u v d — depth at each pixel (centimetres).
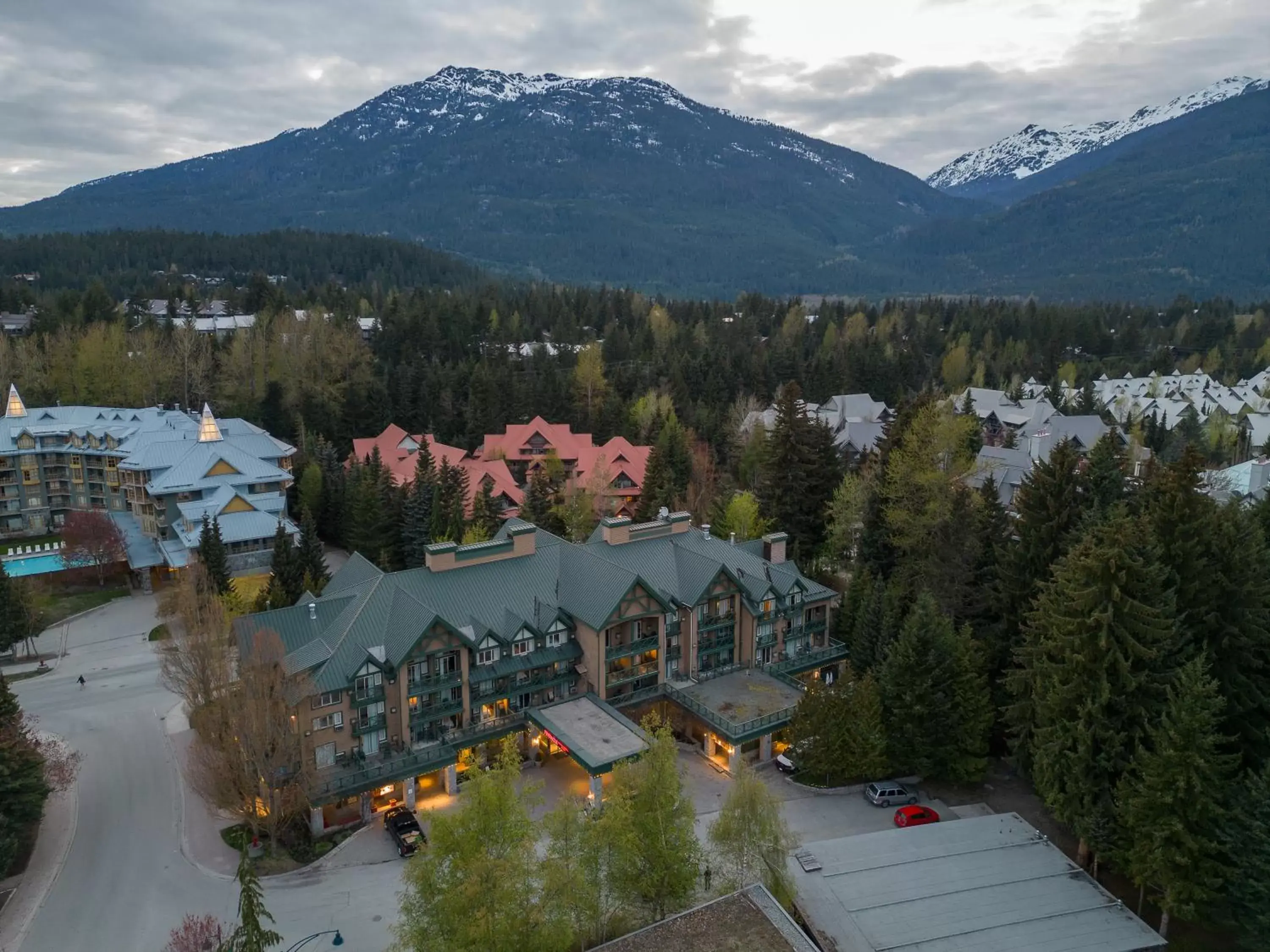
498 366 16825
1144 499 7219
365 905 4912
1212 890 4444
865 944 4438
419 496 10256
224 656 5878
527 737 6531
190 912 4841
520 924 4038
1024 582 6800
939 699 6131
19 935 4634
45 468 12038
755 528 9412
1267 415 16825
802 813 5953
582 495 10681
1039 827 5772
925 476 7881
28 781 5147
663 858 4484
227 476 10619
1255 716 5216
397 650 5944
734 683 7181
